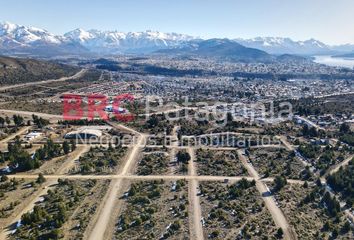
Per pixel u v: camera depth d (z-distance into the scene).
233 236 133.50
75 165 197.62
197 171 194.88
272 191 173.38
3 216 143.50
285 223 144.75
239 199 163.75
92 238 130.25
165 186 174.88
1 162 197.38
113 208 151.88
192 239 130.62
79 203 155.12
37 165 192.50
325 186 184.00
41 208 149.38
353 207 163.25
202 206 155.50
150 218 143.88
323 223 148.38
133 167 197.25
